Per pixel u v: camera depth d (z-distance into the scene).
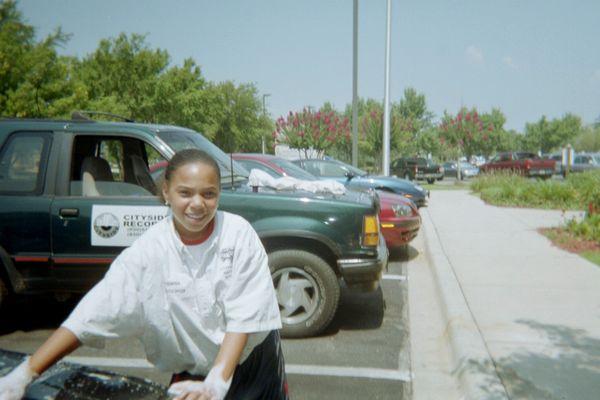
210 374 1.93
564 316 5.61
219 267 2.11
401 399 4.13
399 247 10.49
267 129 54.22
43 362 1.86
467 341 4.85
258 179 5.57
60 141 5.30
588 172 19.14
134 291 2.08
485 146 48.78
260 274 2.13
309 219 5.20
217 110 41.50
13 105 20.28
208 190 2.04
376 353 5.05
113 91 34.12
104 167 5.55
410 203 9.12
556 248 9.45
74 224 5.14
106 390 1.80
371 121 34.03
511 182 20.77
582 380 4.09
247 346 2.20
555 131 80.50
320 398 4.14
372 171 36.19
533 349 4.70
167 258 2.10
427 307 6.57
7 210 5.17
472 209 15.84
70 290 5.25
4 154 5.27
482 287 6.78
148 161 6.17
